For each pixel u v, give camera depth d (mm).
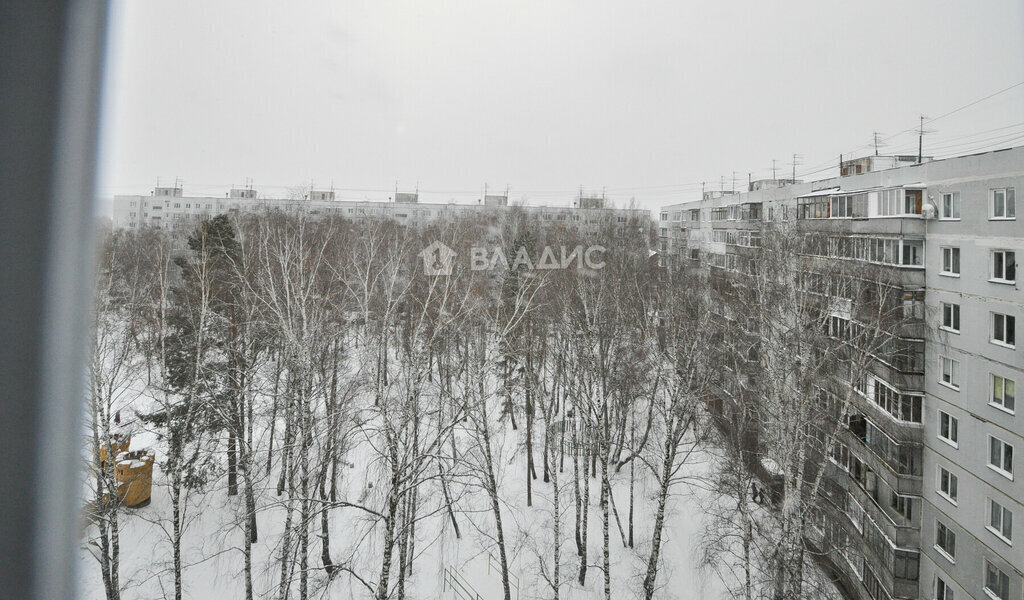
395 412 16609
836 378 20641
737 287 27078
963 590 17188
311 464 18781
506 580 17766
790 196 35844
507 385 26438
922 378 19547
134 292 22078
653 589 18406
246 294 21234
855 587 21094
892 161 32406
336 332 19547
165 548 19500
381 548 19828
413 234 38250
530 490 25312
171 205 72312
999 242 16781
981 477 16844
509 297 26688
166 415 18547
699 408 27188
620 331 25266
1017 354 15852
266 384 20469
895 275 20172
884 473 20234
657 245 62188
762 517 21188
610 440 21984
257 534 20562
